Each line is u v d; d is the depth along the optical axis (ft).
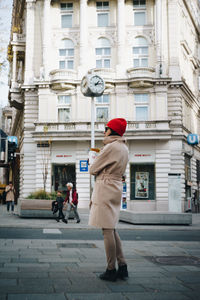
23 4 116.67
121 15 100.83
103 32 102.22
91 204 15.64
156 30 100.12
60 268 17.11
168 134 92.12
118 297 12.32
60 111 99.45
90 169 15.43
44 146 97.35
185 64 113.60
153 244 28.30
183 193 95.55
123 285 14.03
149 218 51.98
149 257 21.24
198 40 136.77
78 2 103.71
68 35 102.94
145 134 92.79
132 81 95.76
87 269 16.93
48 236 33.94
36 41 103.91
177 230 46.34
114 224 14.92
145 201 94.84
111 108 97.55
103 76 95.55
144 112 97.55
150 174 95.76
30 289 13.21
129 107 97.25
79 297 12.23
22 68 124.88
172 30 100.01
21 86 100.89
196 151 119.55
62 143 97.45
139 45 101.60
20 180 110.52
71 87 97.86
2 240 28.91
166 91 96.43
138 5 103.19
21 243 27.07
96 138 93.20
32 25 104.53
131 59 101.19
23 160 102.22
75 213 52.54
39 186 96.32
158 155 94.84
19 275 15.48
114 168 15.14
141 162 95.50
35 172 98.89
